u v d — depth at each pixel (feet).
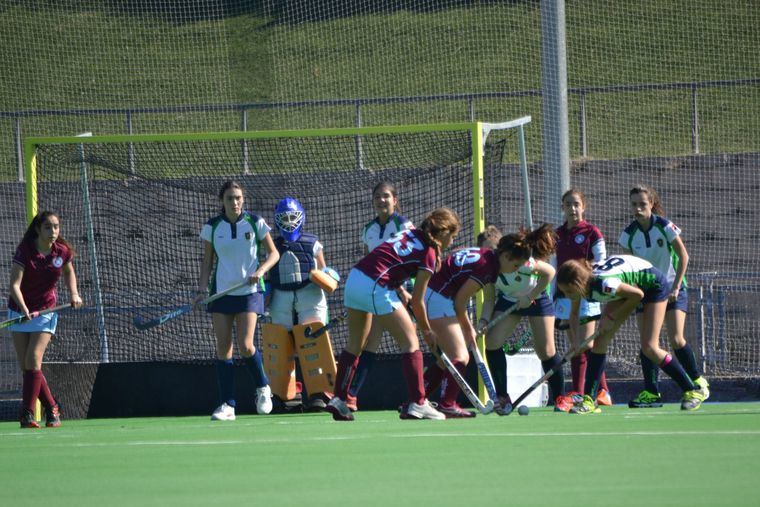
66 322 134.00
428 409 88.22
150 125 253.44
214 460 57.98
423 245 82.84
